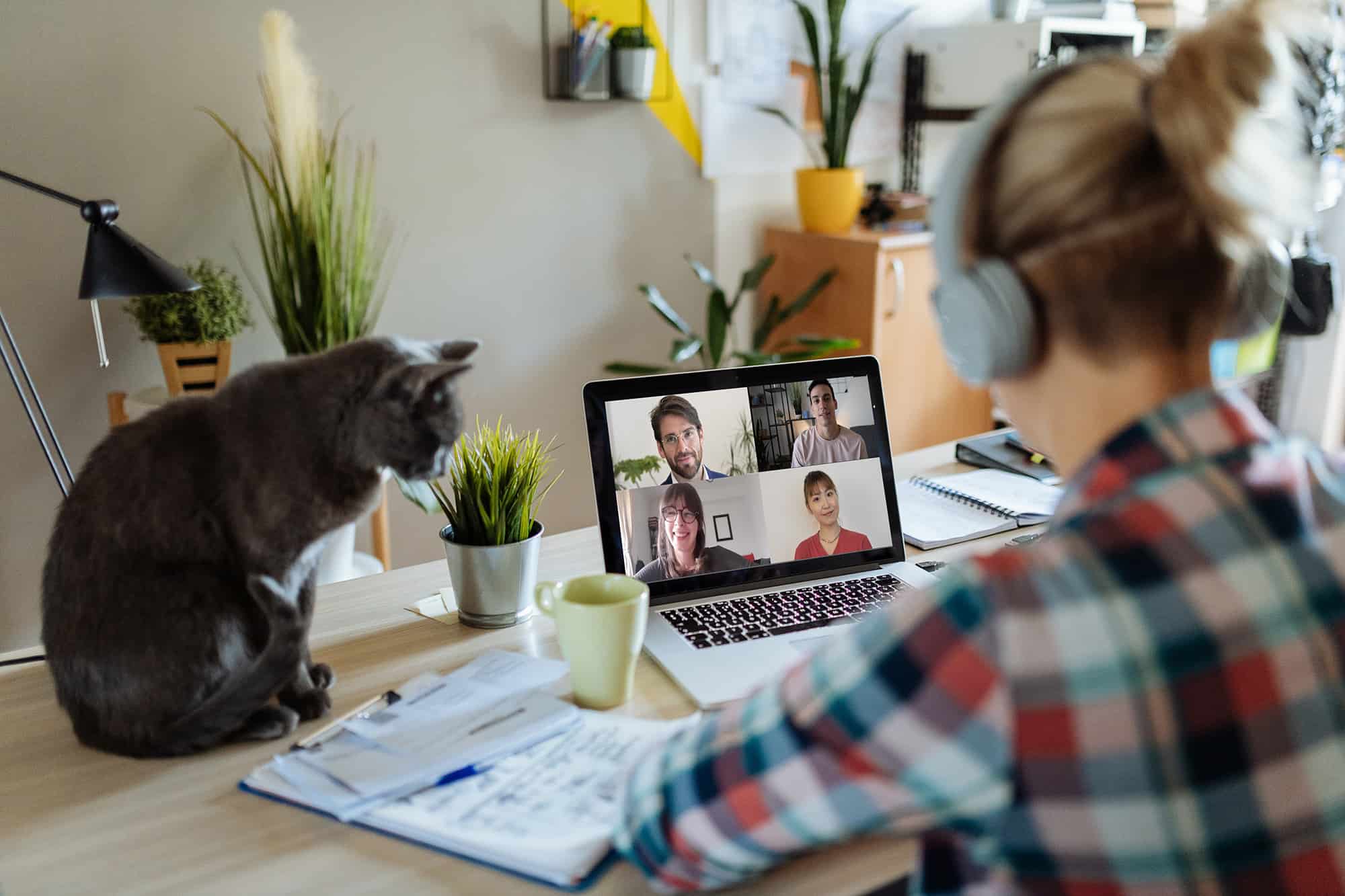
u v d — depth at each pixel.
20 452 2.20
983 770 0.51
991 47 3.05
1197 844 0.50
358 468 0.92
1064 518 0.56
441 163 2.59
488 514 1.16
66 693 0.93
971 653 0.50
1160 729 0.50
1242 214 0.51
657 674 1.08
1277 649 0.51
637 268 2.99
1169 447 0.54
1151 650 0.50
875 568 1.31
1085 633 0.50
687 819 0.63
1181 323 0.55
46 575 0.94
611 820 0.82
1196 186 0.51
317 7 2.34
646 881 0.78
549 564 1.36
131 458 0.90
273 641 0.92
